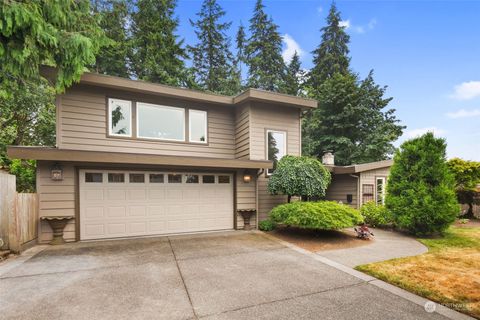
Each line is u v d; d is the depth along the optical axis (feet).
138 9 53.31
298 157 25.99
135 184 22.26
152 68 49.08
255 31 68.90
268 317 8.93
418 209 22.27
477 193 36.76
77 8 15.79
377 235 23.54
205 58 67.00
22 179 26.32
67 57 13.51
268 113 28.60
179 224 23.70
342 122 57.77
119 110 24.20
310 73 73.20
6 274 12.89
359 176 33.58
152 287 11.43
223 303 9.96
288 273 13.37
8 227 16.47
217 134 28.81
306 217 20.70
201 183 24.84
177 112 26.78
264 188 27.48
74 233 19.99
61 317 8.83
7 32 10.88
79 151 18.02
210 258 15.97
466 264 14.69
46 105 31.94
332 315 9.09
